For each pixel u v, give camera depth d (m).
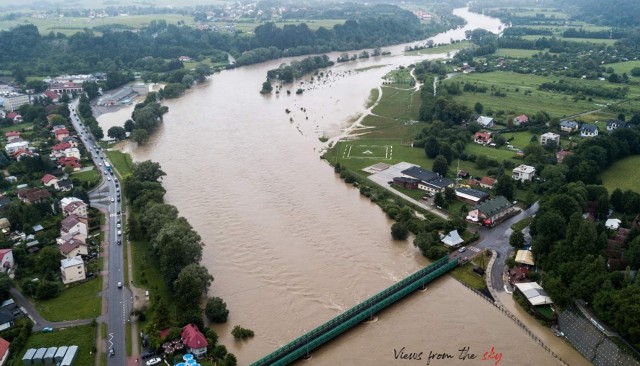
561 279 164.62
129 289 172.88
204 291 171.00
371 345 151.12
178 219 198.00
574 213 178.00
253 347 148.50
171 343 143.50
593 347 143.75
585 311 155.25
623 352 139.00
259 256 194.88
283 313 163.62
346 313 158.75
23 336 146.38
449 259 191.00
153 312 159.62
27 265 187.25
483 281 179.25
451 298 171.88
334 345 151.38
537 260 181.88
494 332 155.25
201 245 186.50
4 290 167.00
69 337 148.50
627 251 170.75
